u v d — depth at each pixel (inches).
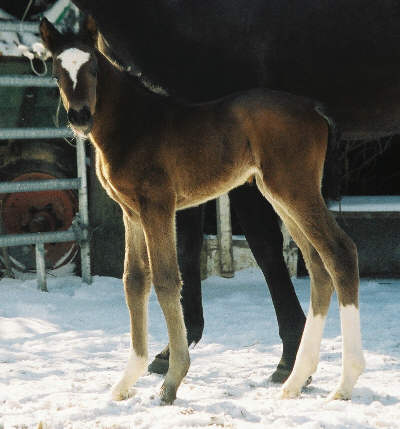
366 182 461.7
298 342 224.7
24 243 385.7
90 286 399.9
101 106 198.2
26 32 400.2
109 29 257.4
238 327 310.8
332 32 243.1
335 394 192.9
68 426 171.3
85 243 405.4
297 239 210.2
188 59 251.1
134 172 198.4
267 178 199.0
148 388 217.0
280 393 201.9
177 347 196.2
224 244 416.2
